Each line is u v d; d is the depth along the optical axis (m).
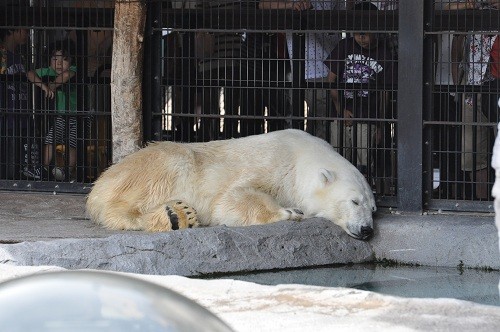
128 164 10.45
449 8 10.90
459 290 8.40
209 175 10.56
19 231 9.73
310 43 11.54
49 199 11.55
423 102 10.98
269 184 10.60
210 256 9.09
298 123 11.77
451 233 9.92
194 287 6.59
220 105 11.82
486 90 11.12
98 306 2.27
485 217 10.55
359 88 11.39
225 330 2.31
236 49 11.71
